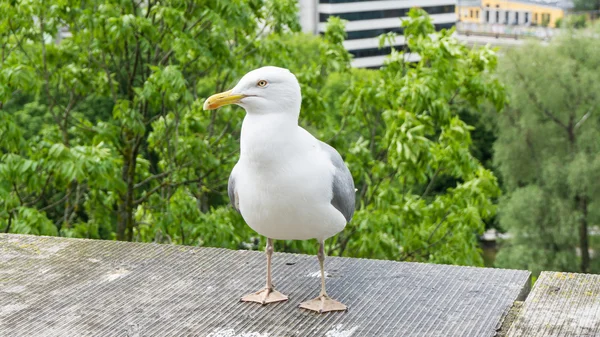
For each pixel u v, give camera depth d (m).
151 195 9.59
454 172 8.74
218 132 10.52
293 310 3.65
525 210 22.94
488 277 3.98
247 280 4.00
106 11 8.03
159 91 7.95
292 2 9.45
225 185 9.56
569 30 23.23
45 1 8.16
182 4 8.01
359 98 9.12
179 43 7.78
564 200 23.17
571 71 22.62
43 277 4.03
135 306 3.69
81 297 3.79
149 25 7.87
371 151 9.45
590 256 25.25
